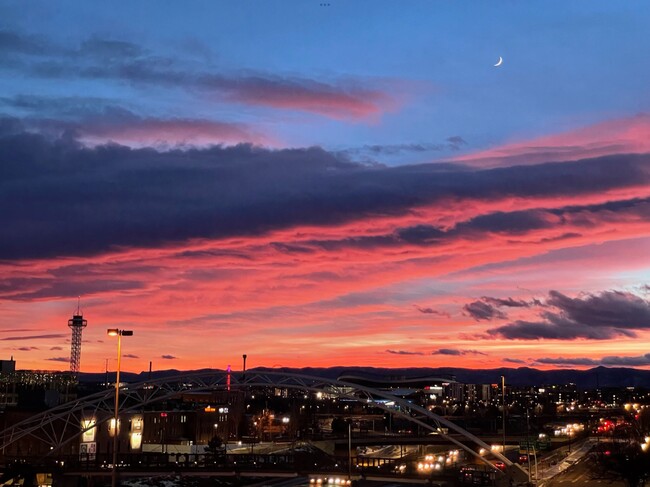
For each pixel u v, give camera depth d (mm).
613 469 133375
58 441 179875
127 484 165625
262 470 142750
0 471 147000
